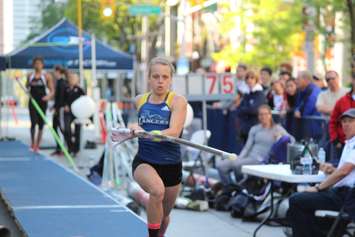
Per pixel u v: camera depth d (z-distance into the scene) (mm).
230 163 20656
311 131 21828
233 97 25641
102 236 13438
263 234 16953
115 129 11867
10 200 17516
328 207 14484
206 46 73688
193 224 18219
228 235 16953
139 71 68625
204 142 22516
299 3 48938
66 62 35594
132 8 48875
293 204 14703
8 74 45156
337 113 18484
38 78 31344
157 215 11969
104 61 35781
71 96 31422
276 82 24828
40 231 13852
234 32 56719
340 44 51062
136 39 79125
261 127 20531
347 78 51000
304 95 22641
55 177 21484
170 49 82188
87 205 16828
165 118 12094
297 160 16000
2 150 29109
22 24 42219
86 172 26812
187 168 23016
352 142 14680
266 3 53688
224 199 19953
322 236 14672
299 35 53844
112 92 62094
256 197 18375
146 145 12109
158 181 11852
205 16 71562
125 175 23562
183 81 23375
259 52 53562
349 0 30703
